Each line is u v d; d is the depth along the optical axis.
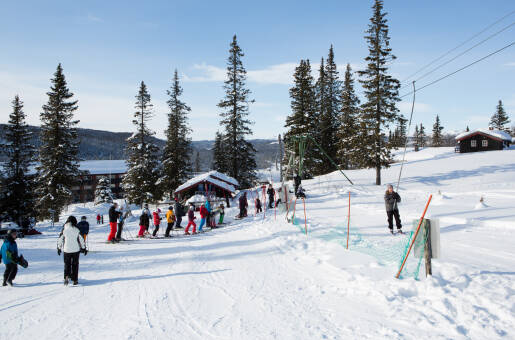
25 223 27.06
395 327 4.24
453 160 43.88
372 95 31.72
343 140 42.69
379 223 12.55
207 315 5.13
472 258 6.87
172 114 45.38
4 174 35.09
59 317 5.27
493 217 11.37
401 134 85.44
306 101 42.06
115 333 4.59
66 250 7.16
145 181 40.72
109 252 11.19
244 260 8.86
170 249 11.35
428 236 5.71
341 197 23.72
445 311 4.44
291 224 14.33
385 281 5.80
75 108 37.12
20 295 6.52
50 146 35.34
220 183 33.09
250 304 5.52
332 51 49.12
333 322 4.58
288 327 4.52
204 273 7.75
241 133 41.53
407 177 34.38
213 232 15.44
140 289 6.69
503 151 48.31
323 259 8.04
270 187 23.97
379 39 31.95
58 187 34.53
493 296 4.59
